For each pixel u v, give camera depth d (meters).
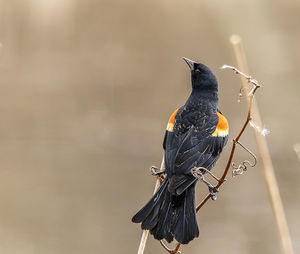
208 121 7.23
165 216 6.42
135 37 19.72
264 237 11.32
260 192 12.94
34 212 12.06
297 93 17.05
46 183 13.27
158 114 16.91
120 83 18.39
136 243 11.24
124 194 12.97
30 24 18.34
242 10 18.83
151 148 15.06
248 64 18.03
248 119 6.04
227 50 18.67
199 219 11.94
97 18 19.56
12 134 15.73
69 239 11.23
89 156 14.60
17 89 17.84
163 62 19.17
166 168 6.73
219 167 13.72
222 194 12.90
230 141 14.52
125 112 16.98
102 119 16.62
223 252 10.85
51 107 17.14
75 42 19.14
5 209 12.15
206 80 7.58
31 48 18.45
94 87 18.22
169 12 19.67
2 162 14.25
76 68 18.80
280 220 6.91
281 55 18.20
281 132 15.27
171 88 18.33
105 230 11.50
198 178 6.45
